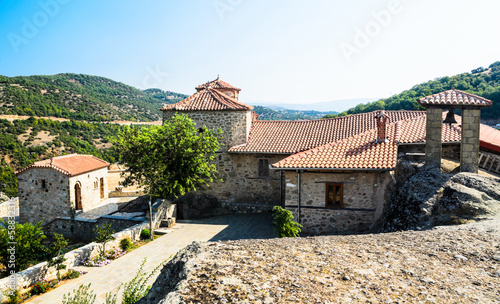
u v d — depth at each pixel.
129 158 18.78
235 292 4.74
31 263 15.63
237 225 19.36
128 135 19.09
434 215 10.95
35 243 15.49
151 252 15.56
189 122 19.88
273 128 24.16
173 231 18.53
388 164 14.61
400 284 5.12
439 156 14.07
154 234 18.39
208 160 22.45
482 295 4.84
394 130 18.28
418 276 5.43
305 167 15.50
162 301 4.58
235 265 5.69
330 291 4.83
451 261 6.14
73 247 20.02
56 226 22.50
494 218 9.61
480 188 11.56
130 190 33.50
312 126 23.70
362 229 15.37
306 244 7.04
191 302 4.52
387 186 14.80
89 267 14.04
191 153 19.25
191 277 5.22
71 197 24.83
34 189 25.42
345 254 6.39
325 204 15.87
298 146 21.14
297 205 16.19
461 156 13.87
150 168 17.94
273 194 21.94
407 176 14.76
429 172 13.29
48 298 11.44
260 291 4.78
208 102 22.89
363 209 15.37
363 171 15.29
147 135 18.97
